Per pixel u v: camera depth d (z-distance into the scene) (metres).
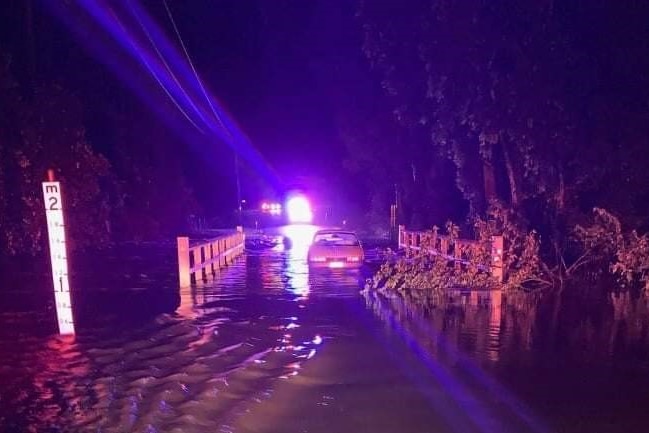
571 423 6.36
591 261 16.36
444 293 14.40
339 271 19.08
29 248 21.19
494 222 16.67
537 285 15.21
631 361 8.49
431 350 9.15
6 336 10.29
